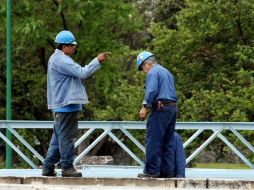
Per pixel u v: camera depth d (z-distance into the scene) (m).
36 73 82.06
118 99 74.06
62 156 28.55
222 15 67.69
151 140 29.56
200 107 64.56
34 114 85.75
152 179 27.97
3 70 83.06
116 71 82.38
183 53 69.50
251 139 63.28
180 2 93.44
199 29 68.00
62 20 78.88
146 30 98.50
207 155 92.69
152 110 29.58
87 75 27.70
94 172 38.47
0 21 77.31
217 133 37.44
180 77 69.69
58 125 28.39
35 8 76.94
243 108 62.88
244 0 66.88
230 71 68.38
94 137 85.31
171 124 30.16
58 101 28.11
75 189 27.25
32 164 39.59
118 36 83.31
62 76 28.08
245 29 68.38
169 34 69.88
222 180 27.58
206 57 69.88
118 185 28.11
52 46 79.50
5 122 38.62
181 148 31.58
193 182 27.72
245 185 27.44
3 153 92.81
